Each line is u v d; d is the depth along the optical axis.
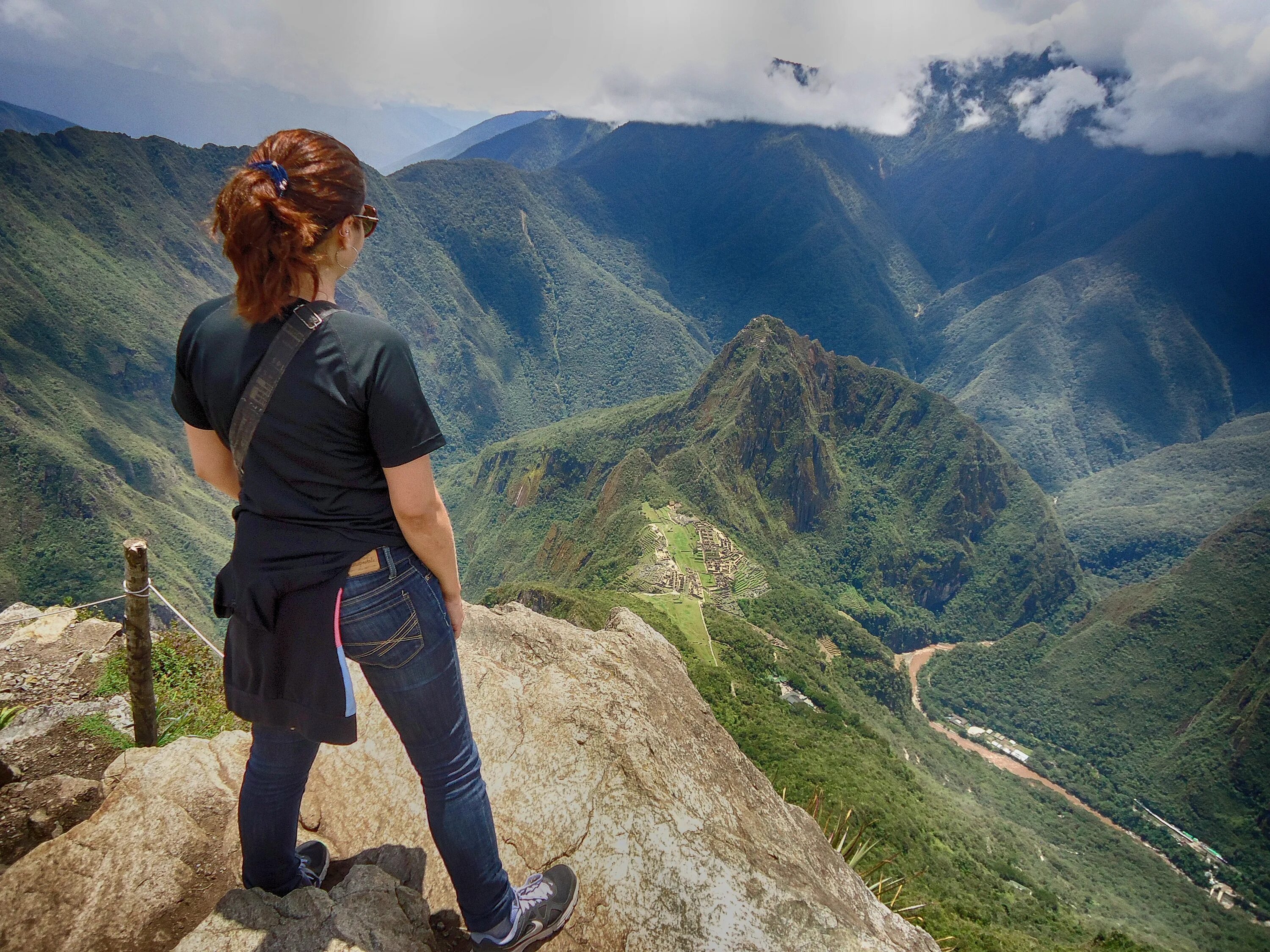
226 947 2.83
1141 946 27.91
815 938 2.95
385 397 2.35
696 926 3.03
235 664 2.74
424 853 3.69
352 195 2.50
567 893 3.19
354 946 2.86
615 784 3.64
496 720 4.20
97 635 8.46
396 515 2.54
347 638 2.59
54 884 3.44
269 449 2.46
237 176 2.40
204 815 3.89
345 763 4.15
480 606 6.53
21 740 6.35
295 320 2.41
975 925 22.52
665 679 5.55
